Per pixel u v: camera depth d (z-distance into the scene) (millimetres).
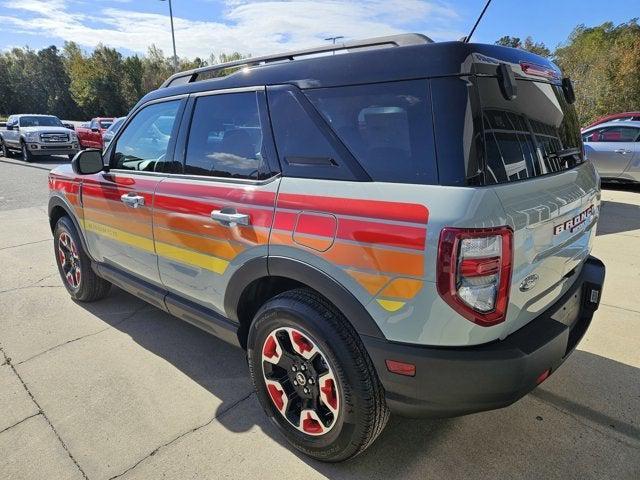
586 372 2801
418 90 1665
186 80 2834
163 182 2682
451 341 1611
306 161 1968
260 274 2115
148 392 2707
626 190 9266
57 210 3961
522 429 2320
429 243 1547
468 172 1560
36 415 2504
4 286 4461
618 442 2221
